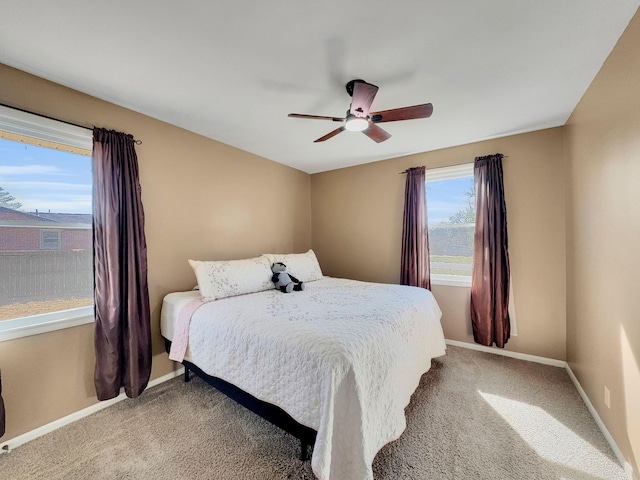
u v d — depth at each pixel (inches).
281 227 156.2
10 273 70.7
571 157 96.1
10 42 59.6
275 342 63.2
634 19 52.9
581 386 88.5
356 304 89.1
